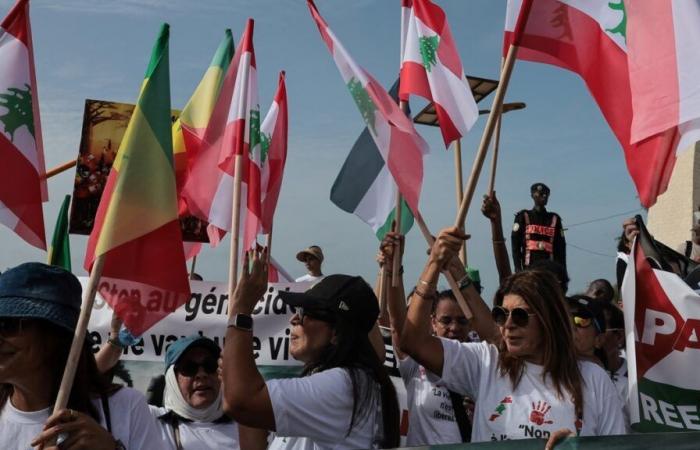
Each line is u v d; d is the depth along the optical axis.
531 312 3.47
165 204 3.10
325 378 3.07
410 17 5.25
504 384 3.52
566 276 5.68
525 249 8.70
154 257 3.10
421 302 3.62
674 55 3.80
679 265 7.31
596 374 3.54
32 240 4.53
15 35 4.68
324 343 3.23
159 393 5.94
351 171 5.59
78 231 5.71
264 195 6.30
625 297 4.19
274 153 6.37
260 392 2.97
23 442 2.60
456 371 3.63
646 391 4.07
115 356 4.44
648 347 4.14
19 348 2.55
